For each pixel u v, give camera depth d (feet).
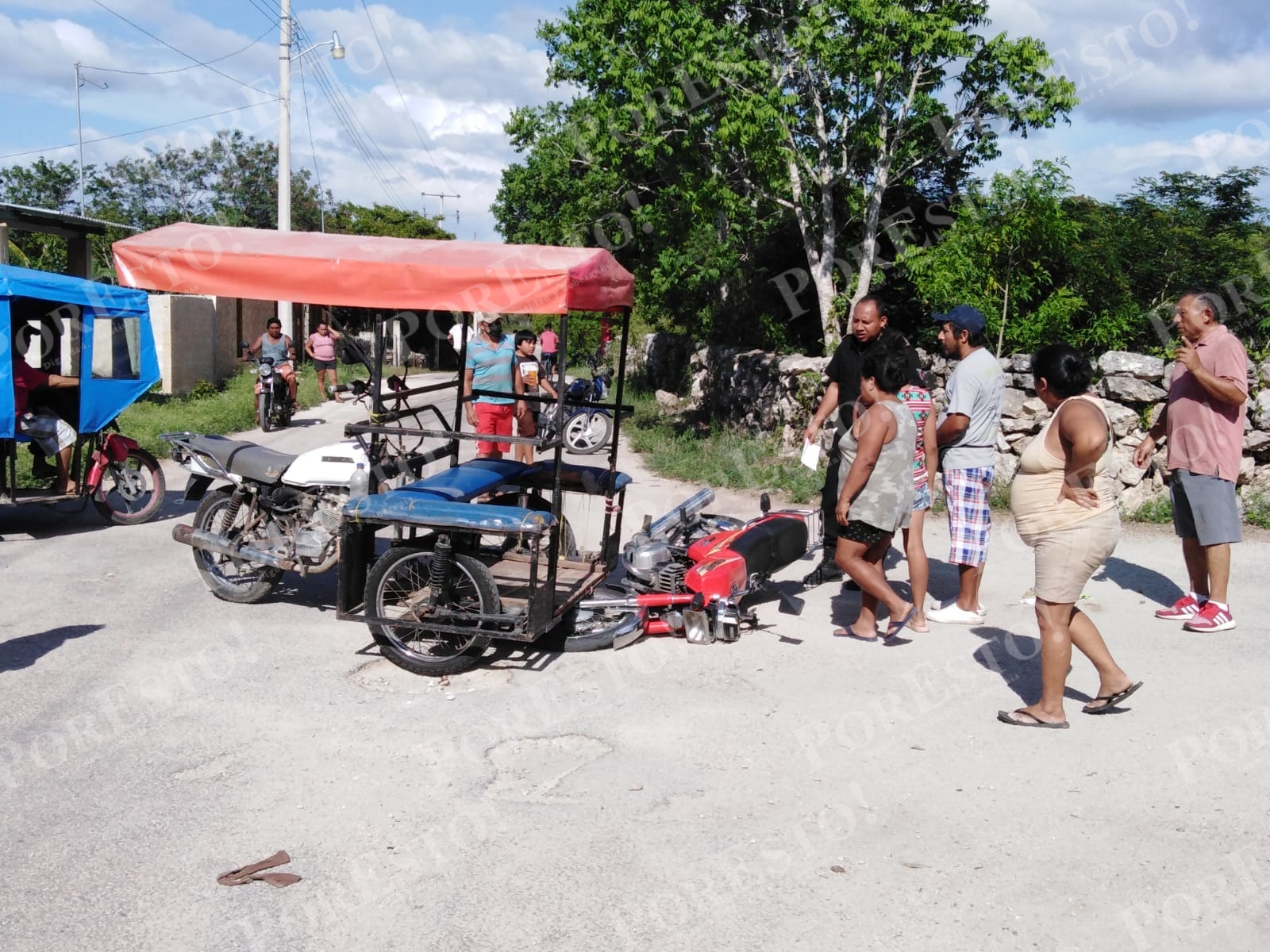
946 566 26.86
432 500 18.37
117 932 11.19
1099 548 15.84
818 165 51.65
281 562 21.49
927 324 49.01
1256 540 28.76
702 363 64.59
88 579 24.43
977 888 12.04
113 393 30.30
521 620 18.20
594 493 22.33
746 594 21.67
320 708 17.17
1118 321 39.17
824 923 11.36
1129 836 13.17
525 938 11.12
